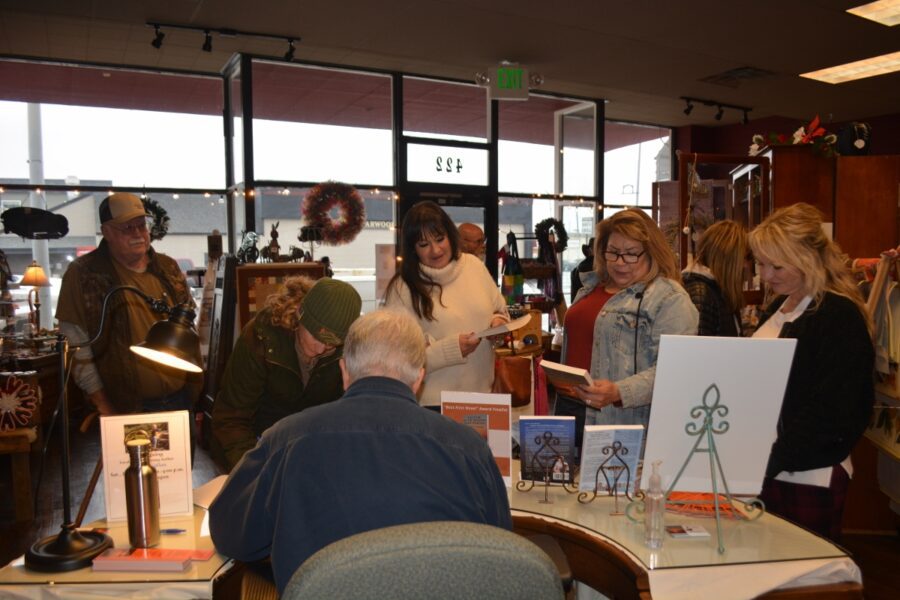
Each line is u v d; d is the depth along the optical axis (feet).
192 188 23.65
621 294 7.48
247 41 20.22
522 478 6.48
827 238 6.28
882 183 13.28
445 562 2.93
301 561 3.89
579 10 17.61
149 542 5.34
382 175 25.07
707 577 4.94
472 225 14.39
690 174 13.85
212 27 18.76
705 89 26.43
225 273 17.47
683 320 7.08
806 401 6.00
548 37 19.94
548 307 16.20
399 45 20.80
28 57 21.16
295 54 21.66
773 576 5.01
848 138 13.92
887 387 9.56
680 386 5.32
